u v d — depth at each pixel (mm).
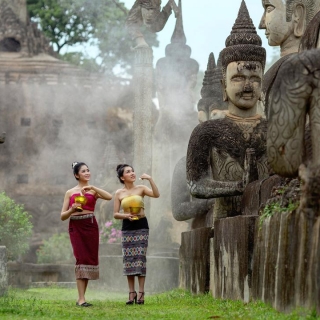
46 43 50938
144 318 11195
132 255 14719
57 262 34875
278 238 11141
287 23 17141
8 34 50281
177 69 26719
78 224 14211
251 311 11172
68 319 11141
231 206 15320
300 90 10172
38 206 47875
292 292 10445
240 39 15516
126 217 14742
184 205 18625
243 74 15320
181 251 18047
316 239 9695
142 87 24594
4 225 26156
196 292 16344
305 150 10539
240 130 15367
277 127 10328
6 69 49125
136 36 25016
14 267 30484
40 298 17719
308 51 10312
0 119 48750
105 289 22344
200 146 15305
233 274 13578
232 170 15234
